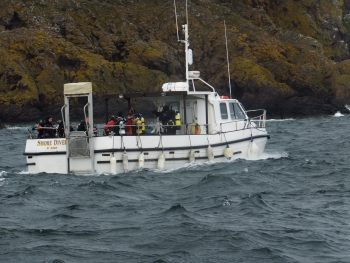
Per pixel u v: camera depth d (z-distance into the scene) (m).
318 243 36.41
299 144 99.56
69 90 58.41
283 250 35.28
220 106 67.44
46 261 33.59
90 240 37.47
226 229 39.19
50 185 54.44
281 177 59.06
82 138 58.44
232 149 66.25
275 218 42.50
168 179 57.00
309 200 48.56
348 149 88.25
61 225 40.97
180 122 64.50
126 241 37.16
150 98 68.25
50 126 61.72
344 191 52.25
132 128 62.38
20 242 37.03
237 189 52.31
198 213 43.97
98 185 54.03
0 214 44.34
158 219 42.19
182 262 33.31
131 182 55.53
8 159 88.62
